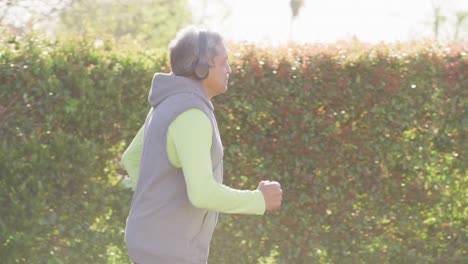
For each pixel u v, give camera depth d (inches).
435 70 246.2
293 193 248.5
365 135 248.8
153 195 129.3
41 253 232.7
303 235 250.2
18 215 227.5
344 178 249.1
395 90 245.9
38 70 225.3
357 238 253.0
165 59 239.5
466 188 256.1
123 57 235.9
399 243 257.1
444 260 257.4
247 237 247.4
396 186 252.4
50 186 229.8
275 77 241.8
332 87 243.9
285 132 245.8
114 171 240.7
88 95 230.4
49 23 781.9
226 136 246.5
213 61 131.7
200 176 121.6
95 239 236.8
